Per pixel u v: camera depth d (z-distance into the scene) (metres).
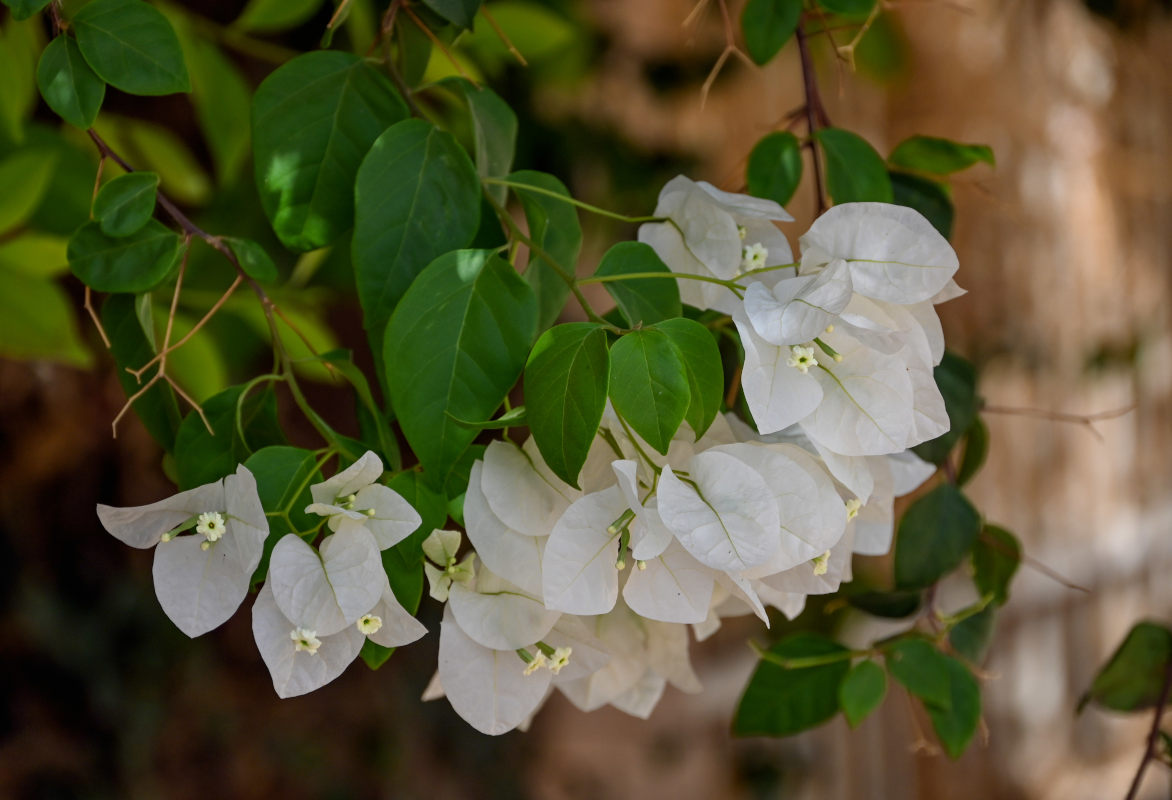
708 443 0.88
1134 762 3.77
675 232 0.93
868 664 1.01
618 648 0.95
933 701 1.01
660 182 2.28
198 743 2.08
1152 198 3.70
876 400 0.88
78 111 0.89
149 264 0.91
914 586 1.04
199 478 0.90
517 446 0.89
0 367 1.89
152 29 0.89
